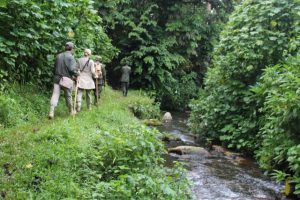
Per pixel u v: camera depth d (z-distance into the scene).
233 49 11.70
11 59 8.17
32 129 6.89
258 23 10.65
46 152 5.54
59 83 8.52
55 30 9.70
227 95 11.03
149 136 6.34
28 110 8.16
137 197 4.75
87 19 11.46
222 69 11.30
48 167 5.15
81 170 5.34
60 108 9.49
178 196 5.16
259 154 8.30
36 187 4.60
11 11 8.32
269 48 10.23
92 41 13.37
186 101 24.12
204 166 8.52
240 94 10.75
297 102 6.64
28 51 8.86
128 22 22.45
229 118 10.90
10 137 6.12
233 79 11.03
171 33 23.78
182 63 24.58
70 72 8.65
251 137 9.87
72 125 7.56
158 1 24.23
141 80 22.97
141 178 4.92
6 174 4.75
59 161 5.35
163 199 4.89
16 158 5.21
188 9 24.73
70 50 8.76
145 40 23.06
